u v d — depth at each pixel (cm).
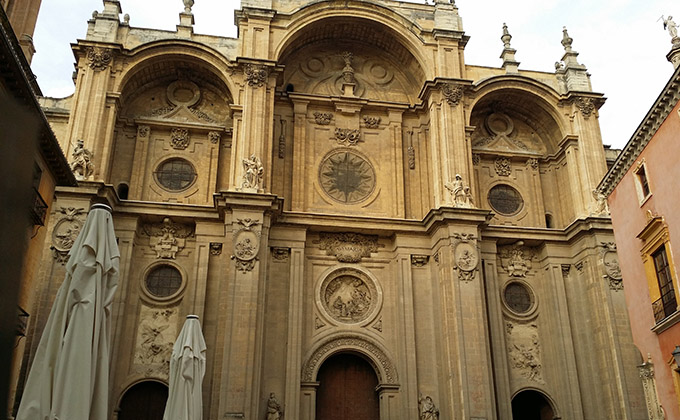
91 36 3378
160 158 3431
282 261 3225
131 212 3111
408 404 3042
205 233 3178
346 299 3300
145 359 2970
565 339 3288
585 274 3347
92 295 1136
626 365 3062
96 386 1112
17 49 2272
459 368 2939
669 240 2288
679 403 2209
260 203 3067
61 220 2862
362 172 3616
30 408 1015
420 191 3606
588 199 3509
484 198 3703
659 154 2361
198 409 1952
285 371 3000
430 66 3675
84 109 3170
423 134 3734
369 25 3744
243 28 3572
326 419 3109
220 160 3522
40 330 2681
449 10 3847
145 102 3572
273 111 3472
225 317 2944
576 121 3725
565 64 3903
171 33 3509
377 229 3334
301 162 3525
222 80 3506
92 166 3036
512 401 3506
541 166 3869
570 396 3175
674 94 2217
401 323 3192
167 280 3150
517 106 3906
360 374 3234
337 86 3809
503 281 3462
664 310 2328
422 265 3350
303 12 3634
